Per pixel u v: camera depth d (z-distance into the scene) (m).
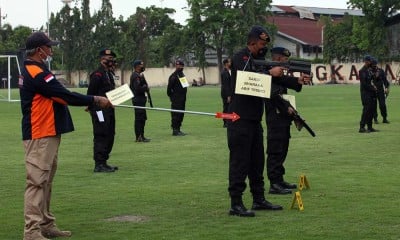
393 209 7.97
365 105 17.34
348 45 72.12
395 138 15.97
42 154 6.63
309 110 26.61
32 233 6.59
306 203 8.41
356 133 17.31
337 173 10.76
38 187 6.61
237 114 7.60
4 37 79.06
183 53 76.44
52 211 8.18
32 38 6.70
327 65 71.12
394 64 68.81
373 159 12.37
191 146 15.08
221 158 12.95
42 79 6.55
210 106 30.80
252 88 7.31
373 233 6.86
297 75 8.53
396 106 28.50
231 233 6.94
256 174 7.98
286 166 11.62
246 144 7.65
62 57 77.50
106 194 9.29
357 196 8.80
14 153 14.14
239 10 73.06
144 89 16.08
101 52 11.62
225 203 8.51
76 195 9.23
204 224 7.38
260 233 6.92
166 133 18.33
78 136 17.56
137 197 9.02
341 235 6.79
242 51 7.66
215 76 75.25
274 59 9.12
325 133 17.34
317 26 88.38
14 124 22.08
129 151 14.30
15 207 8.48
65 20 77.12
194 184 9.98
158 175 10.93
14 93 49.56
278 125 9.14
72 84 77.62
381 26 69.75
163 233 6.99
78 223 7.53
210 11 72.56
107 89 11.52
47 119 6.63
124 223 7.50
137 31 77.75
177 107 17.55
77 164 12.38
